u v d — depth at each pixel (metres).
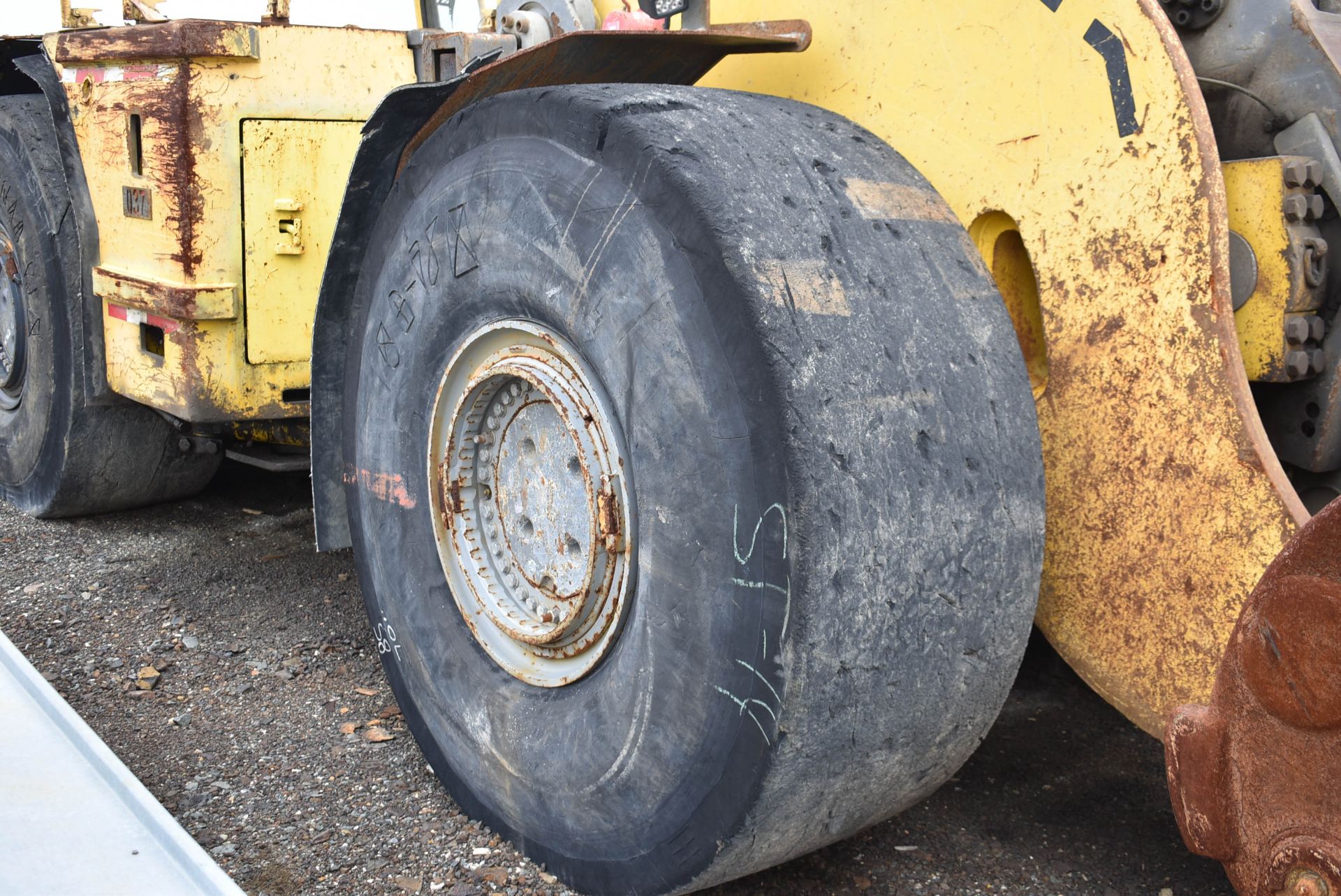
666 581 1.86
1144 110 1.80
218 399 3.44
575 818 2.12
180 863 1.95
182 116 3.27
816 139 2.01
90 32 3.64
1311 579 1.38
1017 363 1.92
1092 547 1.95
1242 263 2.00
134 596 3.79
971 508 1.80
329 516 2.79
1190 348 1.79
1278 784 1.44
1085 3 1.85
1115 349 1.88
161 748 2.79
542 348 2.11
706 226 1.74
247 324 3.44
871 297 1.80
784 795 1.76
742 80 2.47
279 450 4.20
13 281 4.45
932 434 1.78
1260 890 1.48
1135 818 2.40
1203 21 2.15
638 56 2.41
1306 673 1.39
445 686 2.46
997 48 1.98
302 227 3.47
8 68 4.71
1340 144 2.01
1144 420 1.86
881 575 1.71
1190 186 1.76
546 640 2.15
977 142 2.03
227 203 3.36
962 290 1.91
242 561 4.13
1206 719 1.52
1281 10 2.07
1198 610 1.82
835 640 1.69
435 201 2.32
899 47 2.14
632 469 1.92
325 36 3.46
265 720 2.95
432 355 2.38
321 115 3.46
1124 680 1.94
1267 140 2.11
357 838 2.40
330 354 2.72
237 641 3.45
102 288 3.78
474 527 2.37
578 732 2.09
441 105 2.42
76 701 3.04
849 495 1.68
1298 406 2.08
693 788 1.85
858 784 1.85
